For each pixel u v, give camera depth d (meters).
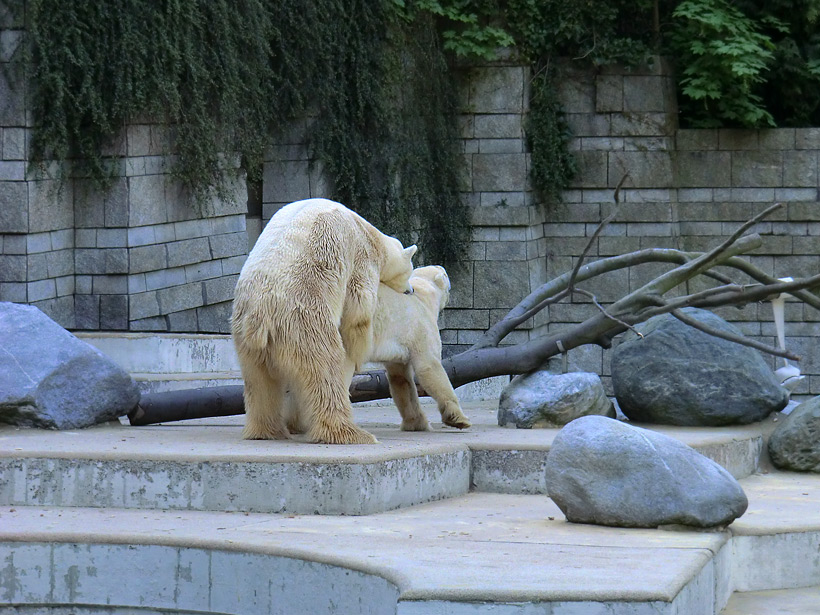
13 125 13.68
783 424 10.44
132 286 14.62
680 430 10.63
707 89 18.84
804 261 19.14
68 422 9.55
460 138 18.88
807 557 7.40
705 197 19.42
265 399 8.80
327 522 7.31
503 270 18.81
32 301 13.88
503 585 5.30
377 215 17.56
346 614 5.94
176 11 14.53
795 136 19.11
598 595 5.18
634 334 11.29
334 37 17.08
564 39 19.14
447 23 18.69
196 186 15.28
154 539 6.63
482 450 9.10
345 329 8.80
